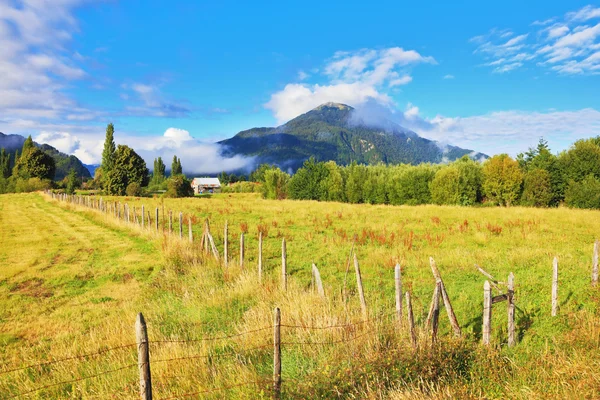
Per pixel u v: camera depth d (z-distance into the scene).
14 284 13.18
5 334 9.13
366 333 6.77
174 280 12.94
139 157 73.44
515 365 6.47
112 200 46.00
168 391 5.61
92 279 13.82
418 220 25.78
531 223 22.81
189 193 63.56
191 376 6.03
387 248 17.16
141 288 12.53
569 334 7.43
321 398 5.35
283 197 59.50
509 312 7.60
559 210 30.73
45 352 8.00
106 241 20.73
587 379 5.41
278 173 60.88
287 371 6.20
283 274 10.88
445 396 5.23
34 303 11.38
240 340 7.49
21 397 5.94
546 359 6.43
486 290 7.23
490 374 6.03
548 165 43.19
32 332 9.30
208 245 17.45
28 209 39.47
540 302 9.98
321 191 55.00
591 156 40.06
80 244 20.00
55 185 79.75
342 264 14.55
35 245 19.88
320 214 29.58
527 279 11.88
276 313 5.34
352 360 6.09
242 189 95.19
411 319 6.61
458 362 6.38
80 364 6.98
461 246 17.09
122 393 5.71
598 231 20.47
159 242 17.80
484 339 7.27
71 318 10.17
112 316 10.07
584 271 12.42
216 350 7.32
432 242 17.84
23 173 84.31
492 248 16.69
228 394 5.52
